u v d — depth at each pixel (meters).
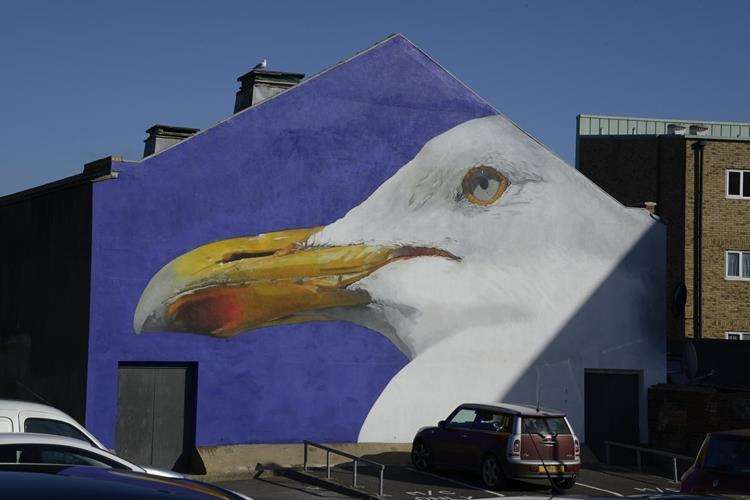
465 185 25.88
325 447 21.33
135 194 22.52
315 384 24.11
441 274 25.47
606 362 26.89
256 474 22.22
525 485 21.59
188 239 23.02
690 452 25.08
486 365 25.70
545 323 26.36
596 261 27.03
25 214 25.30
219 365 23.19
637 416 27.20
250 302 23.58
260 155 23.83
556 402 26.31
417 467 23.08
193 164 23.14
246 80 26.83
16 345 25.22
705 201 38.25
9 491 4.04
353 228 24.70
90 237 22.11
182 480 4.97
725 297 38.00
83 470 4.74
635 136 39.19
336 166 24.61
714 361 28.72
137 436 22.36
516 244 26.25
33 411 12.51
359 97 24.94
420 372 25.12
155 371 22.72
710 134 45.06
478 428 21.39
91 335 21.92
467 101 26.05
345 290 24.53
